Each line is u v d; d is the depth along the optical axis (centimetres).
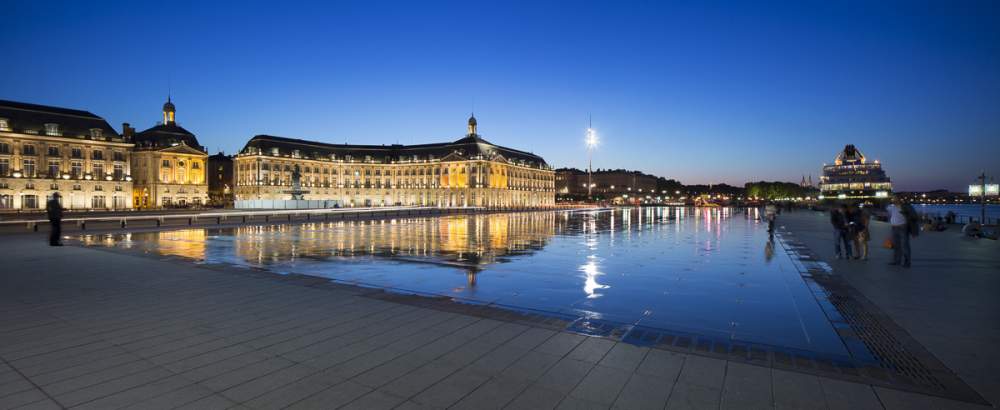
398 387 602
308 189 14650
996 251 2034
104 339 782
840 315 975
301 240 2738
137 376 631
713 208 12488
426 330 843
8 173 9244
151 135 11956
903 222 1602
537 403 558
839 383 614
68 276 1363
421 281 1381
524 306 1057
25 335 801
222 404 554
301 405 552
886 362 695
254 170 13638
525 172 17762
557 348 750
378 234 3222
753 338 816
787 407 546
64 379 618
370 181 16100
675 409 542
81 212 7581
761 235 3127
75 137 10062
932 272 1498
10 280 1302
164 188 11650
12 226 3844
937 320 925
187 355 710
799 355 726
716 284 1335
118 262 1653
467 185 15125
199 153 12231
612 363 686
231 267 1574
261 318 916
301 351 730
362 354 719
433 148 16175
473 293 1203
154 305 1018
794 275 1477
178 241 2656
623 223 4741
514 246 2411
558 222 4947
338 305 1023
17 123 9400
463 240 2755
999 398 570
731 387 602
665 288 1277
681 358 707
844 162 17125
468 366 672
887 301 1096
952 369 665
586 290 1248
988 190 5397
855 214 1856
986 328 866
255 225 4269
